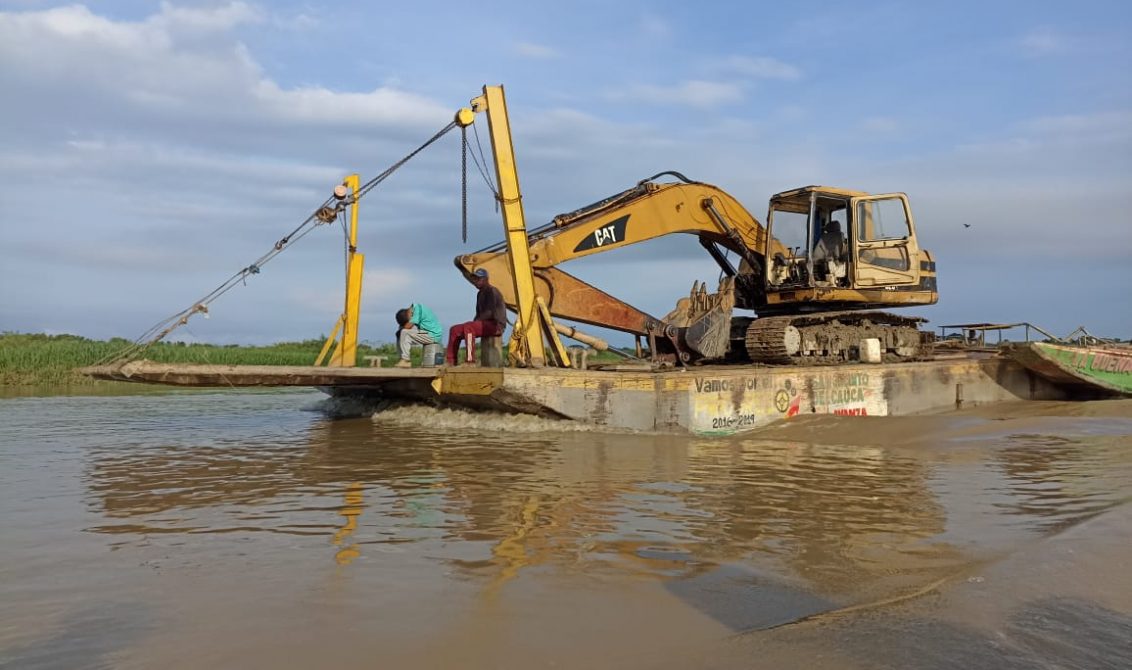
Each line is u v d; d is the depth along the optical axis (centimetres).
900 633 350
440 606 396
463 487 716
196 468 822
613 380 1180
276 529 556
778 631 358
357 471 802
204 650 342
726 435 1171
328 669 323
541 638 355
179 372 992
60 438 1087
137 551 500
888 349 1736
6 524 575
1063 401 1775
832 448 1015
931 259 1712
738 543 523
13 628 368
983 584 412
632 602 404
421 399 1362
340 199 1232
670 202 1548
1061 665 312
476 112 1285
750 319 1764
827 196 1592
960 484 745
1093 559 452
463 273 1366
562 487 719
